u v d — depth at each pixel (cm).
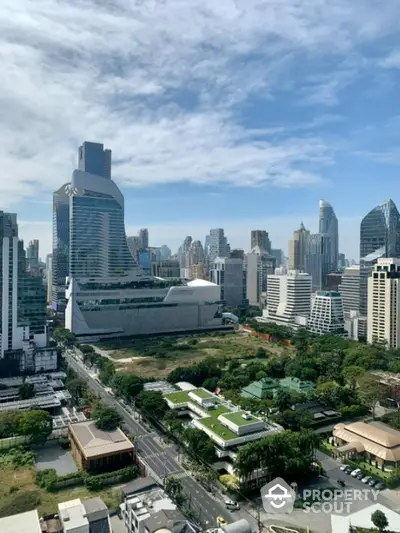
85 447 12794
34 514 9550
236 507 10838
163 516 9244
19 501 10912
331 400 17850
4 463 13125
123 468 12512
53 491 11569
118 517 10581
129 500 10281
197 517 10350
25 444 14300
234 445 13088
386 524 9731
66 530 8856
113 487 11831
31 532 8844
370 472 12788
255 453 11644
